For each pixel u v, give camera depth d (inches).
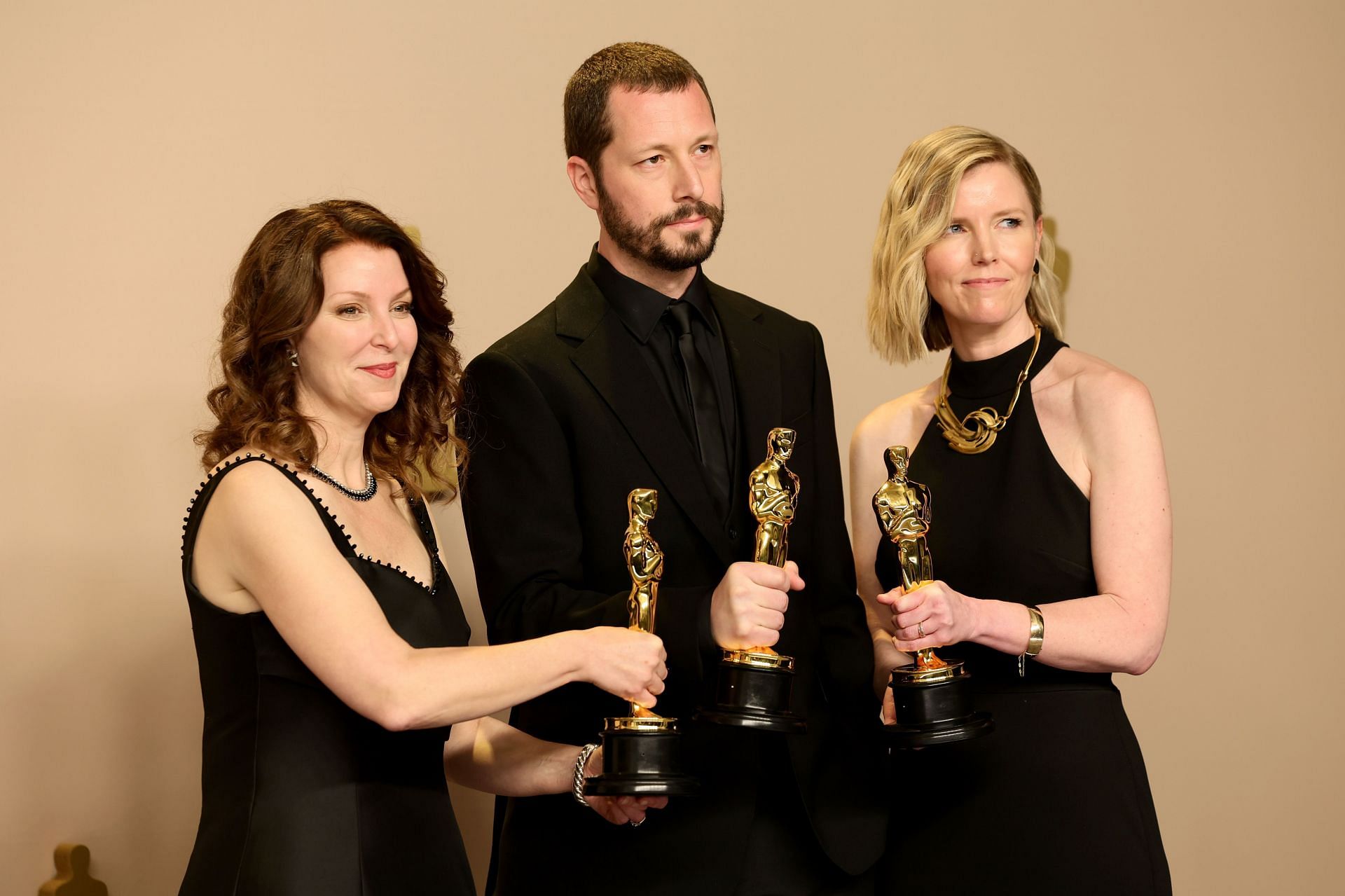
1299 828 186.5
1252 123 190.7
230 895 76.8
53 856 139.1
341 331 82.7
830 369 179.2
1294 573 188.9
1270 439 189.5
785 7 177.6
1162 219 188.1
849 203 179.9
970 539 99.7
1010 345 102.0
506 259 164.2
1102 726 94.4
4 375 140.3
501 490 95.0
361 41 157.4
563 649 79.8
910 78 181.9
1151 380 187.2
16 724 138.9
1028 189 101.3
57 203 143.3
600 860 93.4
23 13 142.8
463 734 96.0
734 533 96.3
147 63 147.5
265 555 77.6
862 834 95.7
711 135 95.3
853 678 98.2
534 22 165.9
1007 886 93.0
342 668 76.2
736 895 93.2
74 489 142.6
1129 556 93.8
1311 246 191.5
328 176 155.3
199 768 145.9
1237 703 186.4
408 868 80.7
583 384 95.9
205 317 148.9
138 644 144.3
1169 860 183.6
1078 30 186.5
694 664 85.0
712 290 105.0
